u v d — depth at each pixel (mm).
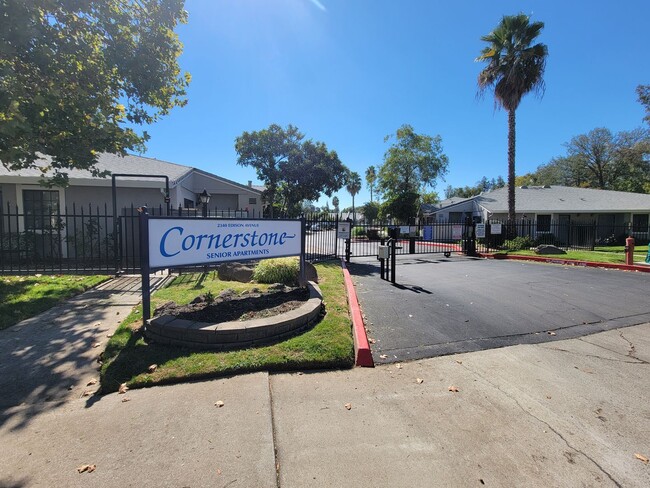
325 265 10922
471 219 15938
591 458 2453
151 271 4430
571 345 4633
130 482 2166
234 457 2404
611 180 39375
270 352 3930
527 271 10734
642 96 22203
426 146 35562
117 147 7629
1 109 4984
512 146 18422
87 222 12000
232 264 8227
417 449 2531
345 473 2285
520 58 17281
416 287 8055
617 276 9750
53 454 2418
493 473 2303
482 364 4031
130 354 3885
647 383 3582
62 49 6141
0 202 9391
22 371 3635
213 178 18672
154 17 7250
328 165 24953
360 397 3264
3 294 6344
